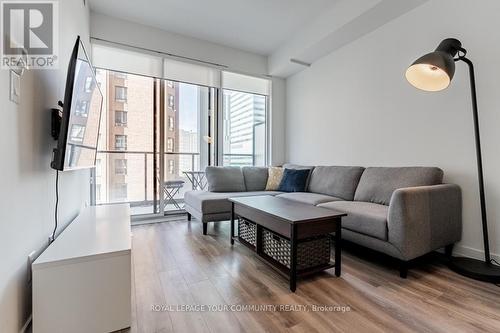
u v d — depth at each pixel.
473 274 1.81
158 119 3.69
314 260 1.90
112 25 3.24
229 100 4.30
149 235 2.87
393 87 2.77
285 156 4.63
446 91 2.31
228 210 2.97
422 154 2.50
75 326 1.21
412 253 1.82
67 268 1.19
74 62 1.44
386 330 1.28
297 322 1.34
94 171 3.39
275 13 3.18
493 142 2.02
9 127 1.09
